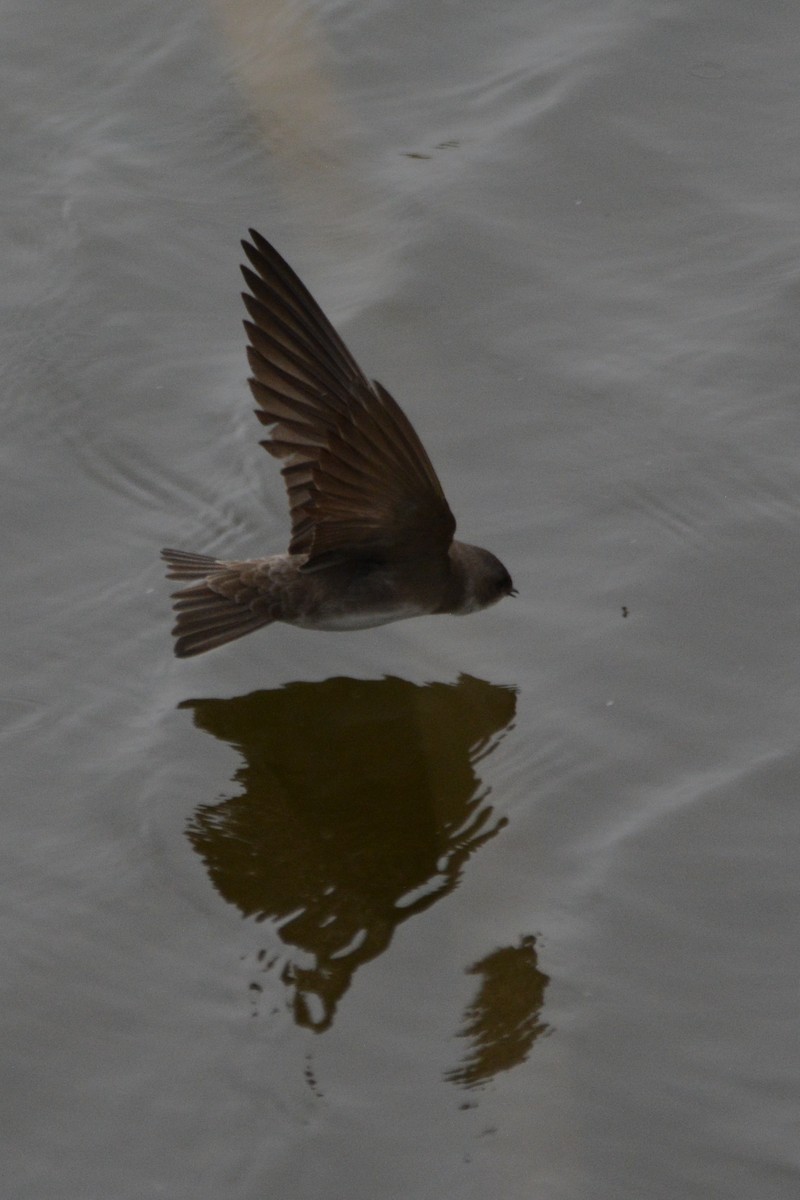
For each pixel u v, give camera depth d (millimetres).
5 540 14234
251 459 14797
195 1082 10539
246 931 11516
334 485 11305
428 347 15633
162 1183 9992
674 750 12688
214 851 12062
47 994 11070
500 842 12133
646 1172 9992
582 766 12641
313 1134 10219
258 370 11602
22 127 17906
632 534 14203
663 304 15883
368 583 12547
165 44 18703
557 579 13945
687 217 16578
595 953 11320
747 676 13141
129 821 12266
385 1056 10680
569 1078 10523
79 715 12977
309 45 18500
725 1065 10609
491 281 16172
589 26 18484
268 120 17859
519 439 14914
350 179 17250
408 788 12523
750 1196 9875
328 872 11953
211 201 17125
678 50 18094
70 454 14953
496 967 11250
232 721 13016
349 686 13375
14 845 12062
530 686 13258
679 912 11562
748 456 14633
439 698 13227
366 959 11320
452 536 11906
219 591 12906
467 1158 10070
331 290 16188
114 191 17219
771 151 17094
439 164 17281
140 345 15836
